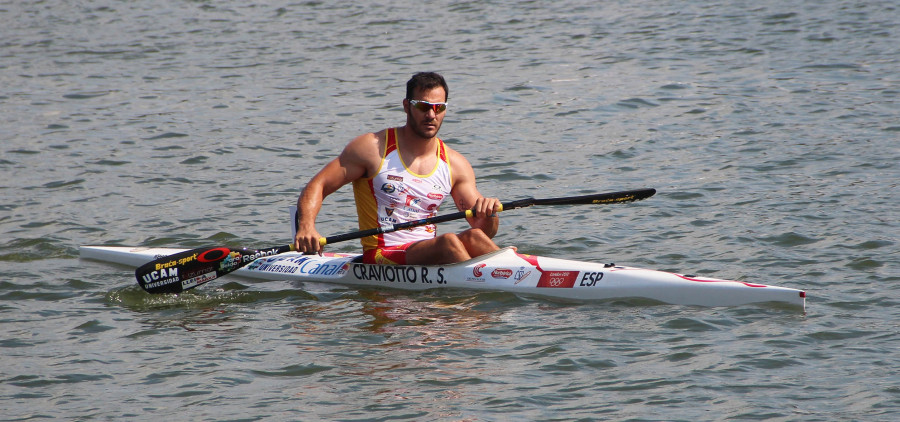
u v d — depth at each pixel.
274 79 66.00
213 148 48.03
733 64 65.75
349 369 21.39
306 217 27.19
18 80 66.12
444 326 24.36
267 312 26.02
